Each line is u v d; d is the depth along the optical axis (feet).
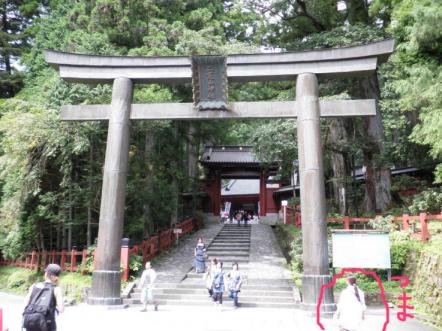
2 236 64.59
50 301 17.15
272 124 57.52
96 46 55.26
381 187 62.69
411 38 40.68
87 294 44.45
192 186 92.02
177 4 64.85
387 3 53.21
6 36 95.50
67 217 56.65
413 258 41.32
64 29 66.08
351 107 39.81
